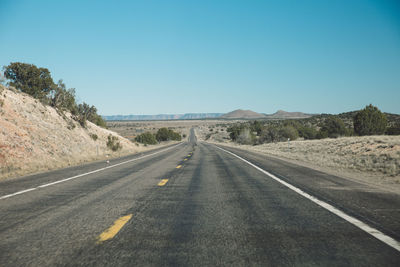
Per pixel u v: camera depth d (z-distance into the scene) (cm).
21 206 590
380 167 1332
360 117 4878
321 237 381
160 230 415
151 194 718
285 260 305
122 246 350
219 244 355
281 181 931
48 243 364
